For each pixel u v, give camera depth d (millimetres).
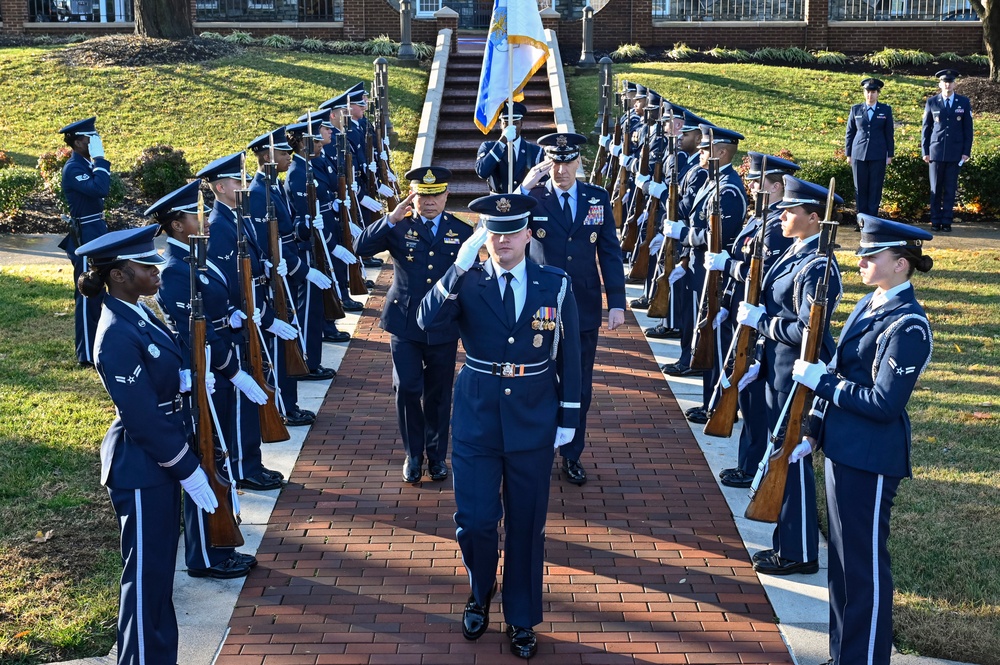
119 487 4867
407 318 7031
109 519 6598
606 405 8719
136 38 23297
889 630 4926
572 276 7152
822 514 6703
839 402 4910
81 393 8844
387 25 25875
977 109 21484
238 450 6988
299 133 9664
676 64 23828
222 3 26250
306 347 9148
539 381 5422
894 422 4902
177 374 5027
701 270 8859
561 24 25828
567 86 22250
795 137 19375
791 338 5891
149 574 4871
